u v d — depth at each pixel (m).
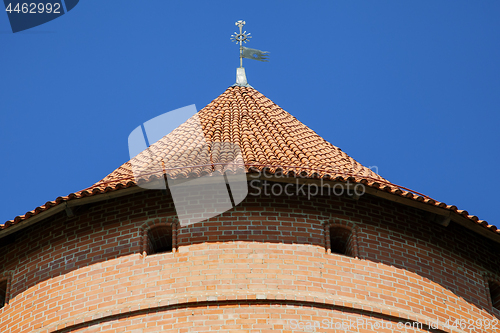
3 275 37.25
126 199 36.69
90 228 36.28
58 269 35.66
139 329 32.50
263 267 34.06
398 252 36.06
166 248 36.62
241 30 51.06
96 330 32.94
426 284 35.69
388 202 37.44
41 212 35.41
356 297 33.94
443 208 35.97
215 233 35.00
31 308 35.06
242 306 32.75
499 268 39.16
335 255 35.00
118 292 33.94
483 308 36.69
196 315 32.56
